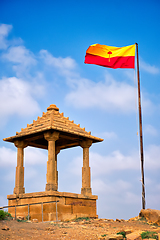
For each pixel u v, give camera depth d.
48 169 20.12
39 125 21.50
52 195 19.31
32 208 20.08
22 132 22.27
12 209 21.23
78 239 13.30
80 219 19.95
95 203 22.05
